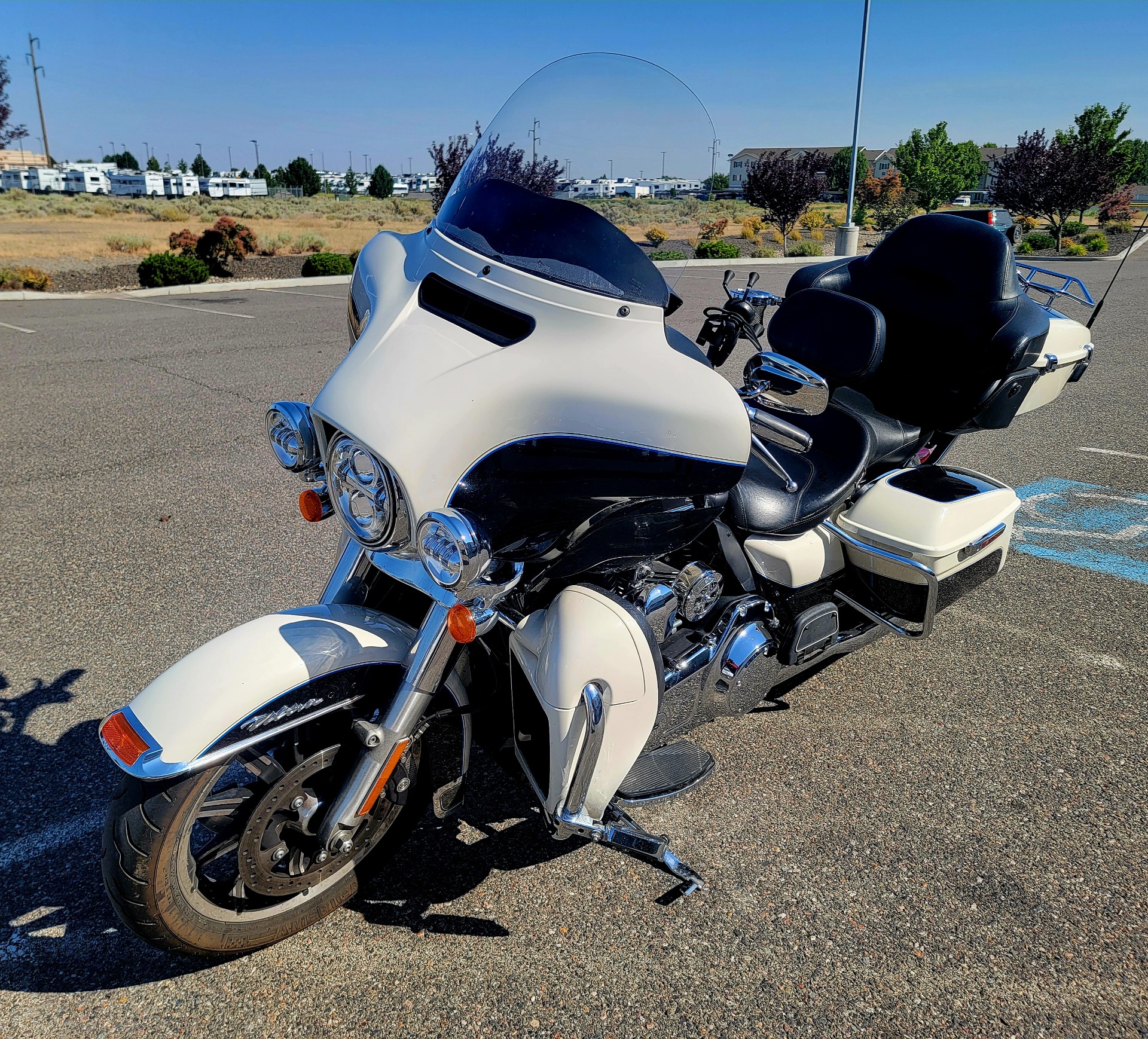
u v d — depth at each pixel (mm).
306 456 2242
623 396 1973
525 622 2311
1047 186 29750
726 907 2477
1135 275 20094
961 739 3258
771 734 3281
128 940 2324
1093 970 2295
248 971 2236
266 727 2008
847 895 2523
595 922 2414
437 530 1803
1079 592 4422
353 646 2119
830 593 3199
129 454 6281
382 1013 2129
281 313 13688
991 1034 2115
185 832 1992
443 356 1938
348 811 2092
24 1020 2090
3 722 3186
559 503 2029
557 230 2074
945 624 4105
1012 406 3709
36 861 2566
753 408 2414
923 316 3676
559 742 2191
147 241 27062
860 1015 2154
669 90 2439
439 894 2504
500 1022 2111
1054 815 2869
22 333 11516
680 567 2738
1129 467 6367
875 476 3615
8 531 4887
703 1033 2096
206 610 4031
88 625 3883
